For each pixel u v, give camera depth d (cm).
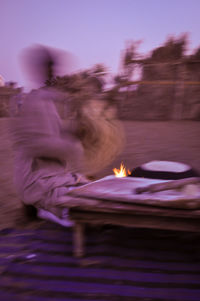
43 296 166
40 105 225
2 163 534
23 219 278
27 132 224
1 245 224
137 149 635
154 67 1229
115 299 163
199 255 209
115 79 328
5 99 1606
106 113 276
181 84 1185
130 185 215
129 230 250
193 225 183
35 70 240
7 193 362
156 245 224
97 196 195
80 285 175
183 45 1172
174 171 264
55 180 242
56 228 256
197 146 667
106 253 211
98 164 282
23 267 193
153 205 183
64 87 249
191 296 166
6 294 167
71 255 209
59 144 226
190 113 1227
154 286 174
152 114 1255
